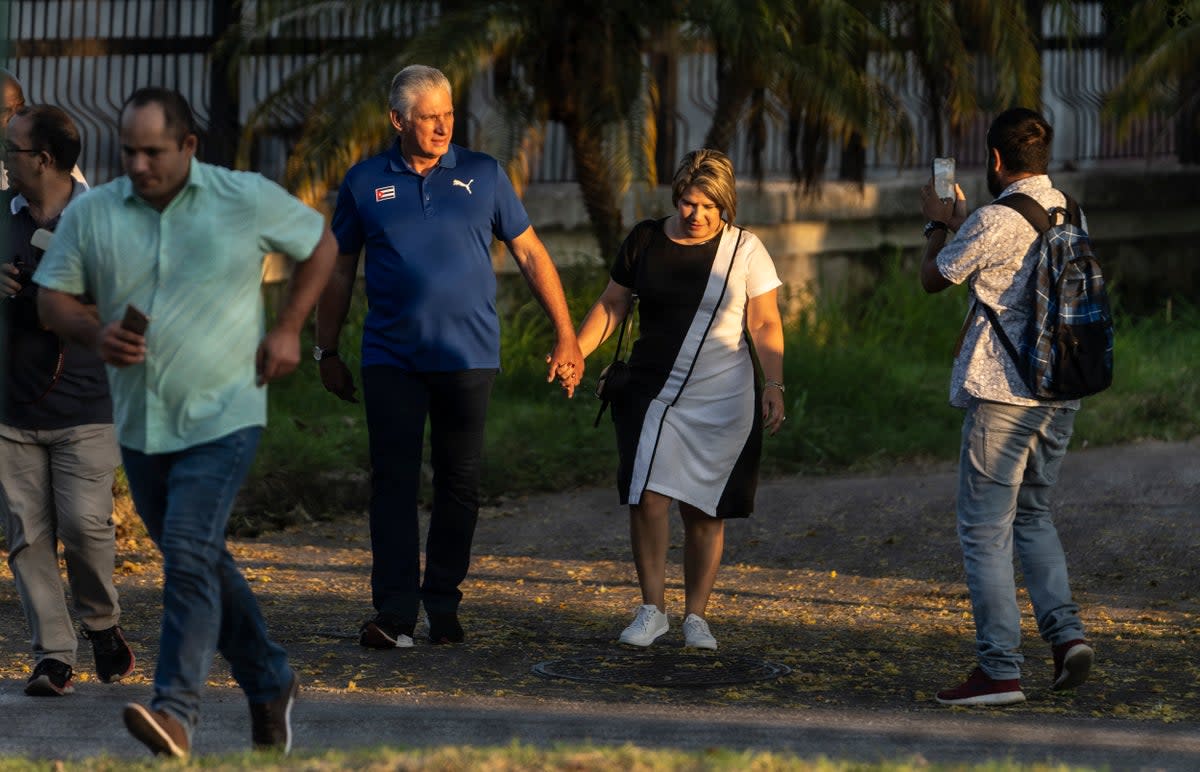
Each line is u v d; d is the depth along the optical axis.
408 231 16.27
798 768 10.04
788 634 18.31
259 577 21.66
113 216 10.63
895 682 15.78
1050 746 12.38
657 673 15.89
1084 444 30.70
